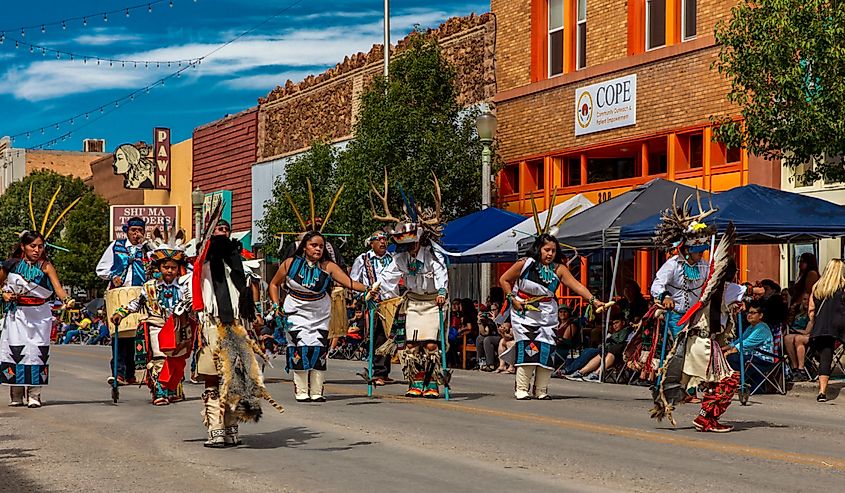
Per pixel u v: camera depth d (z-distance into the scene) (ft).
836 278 48.83
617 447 32.63
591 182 90.68
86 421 39.22
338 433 35.63
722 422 39.75
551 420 39.22
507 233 74.08
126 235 51.90
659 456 30.91
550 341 47.42
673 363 36.58
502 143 98.53
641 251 83.41
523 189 95.86
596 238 59.11
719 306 36.06
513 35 97.55
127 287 50.78
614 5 86.94
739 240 61.72
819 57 54.44
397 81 92.99
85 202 190.08
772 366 51.98
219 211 32.30
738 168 75.00
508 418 39.99
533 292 47.29
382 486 26.30
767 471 28.50
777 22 55.57
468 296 100.17
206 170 159.12
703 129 77.71
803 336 53.78
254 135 143.64
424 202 90.53
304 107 131.34
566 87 90.99
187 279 38.32
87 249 185.26
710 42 76.84
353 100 119.75
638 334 38.42
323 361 46.26
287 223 104.63
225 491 25.73
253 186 143.33
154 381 44.73
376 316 54.95
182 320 38.60
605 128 86.74
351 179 92.73
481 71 100.94
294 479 27.22
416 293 48.01
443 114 92.79
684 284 37.50
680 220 37.78
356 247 92.58
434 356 48.03
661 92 81.51
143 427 37.40
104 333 130.00
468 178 91.91
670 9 81.71
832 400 49.39
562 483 26.66
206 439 34.27
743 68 57.82
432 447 32.55
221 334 31.89
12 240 221.87
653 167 84.23
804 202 57.21
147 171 172.76
